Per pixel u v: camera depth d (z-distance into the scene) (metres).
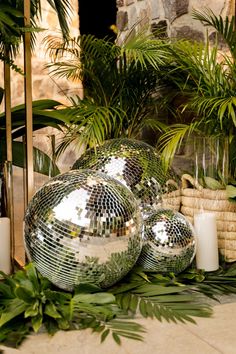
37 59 4.54
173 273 1.90
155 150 2.32
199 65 2.31
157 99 2.74
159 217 1.91
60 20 2.81
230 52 2.63
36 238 1.66
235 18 2.73
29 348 1.37
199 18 2.50
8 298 1.62
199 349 1.35
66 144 2.52
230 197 2.07
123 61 2.57
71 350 1.35
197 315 1.58
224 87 2.22
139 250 1.75
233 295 1.79
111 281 1.71
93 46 2.58
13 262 2.00
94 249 1.63
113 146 2.28
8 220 1.90
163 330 1.48
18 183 4.22
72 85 4.71
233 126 2.23
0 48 2.31
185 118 2.73
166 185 2.25
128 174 2.20
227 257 2.12
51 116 2.16
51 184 1.72
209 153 2.27
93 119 2.24
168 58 2.43
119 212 1.67
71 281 1.67
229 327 1.49
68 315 1.52
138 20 3.04
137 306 1.66
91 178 1.73
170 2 2.71
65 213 1.63
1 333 1.41
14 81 4.53
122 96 2.63
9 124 2.03
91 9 4.88
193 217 2.20
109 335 1.44
